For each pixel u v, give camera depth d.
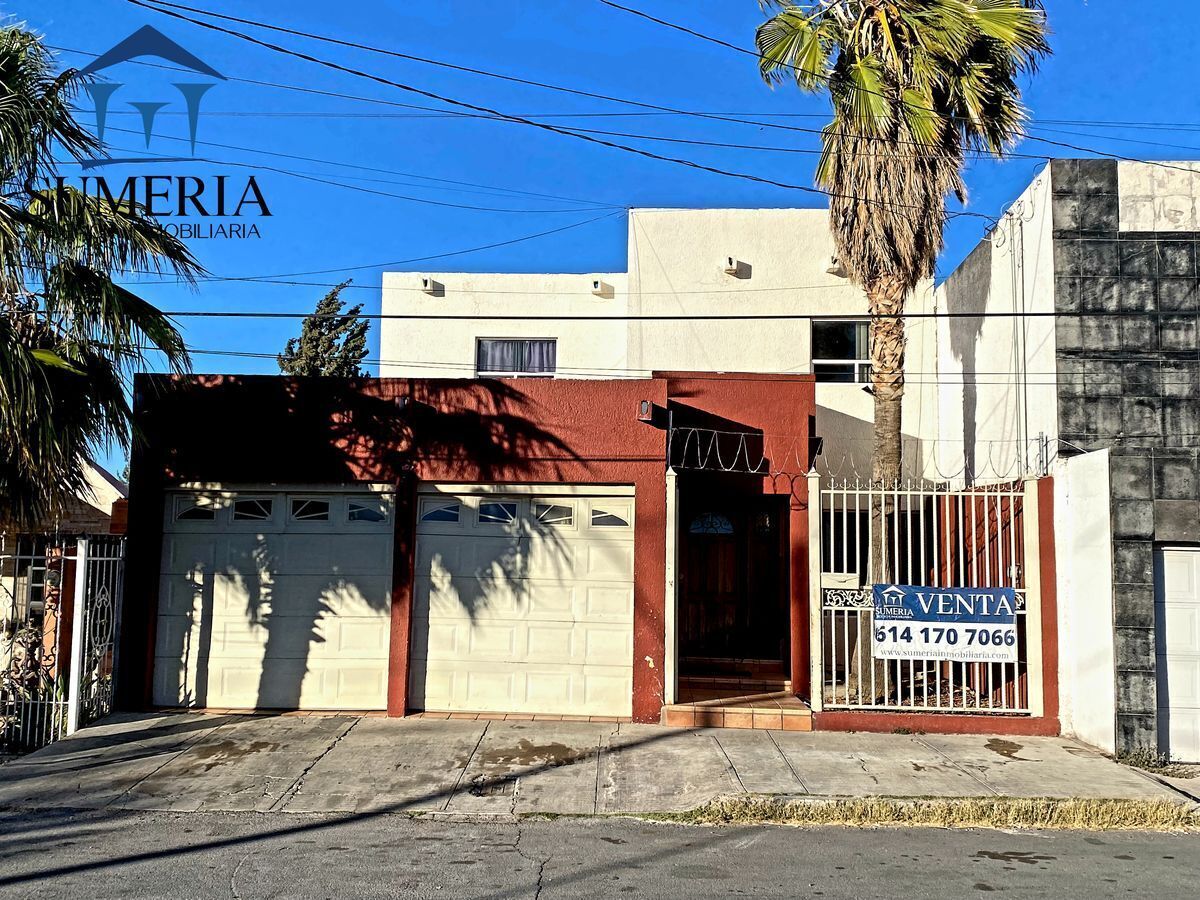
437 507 11.09
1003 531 11.54
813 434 12.14
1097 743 9.84
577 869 6.41
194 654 11.00
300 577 11.05
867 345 15.81
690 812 7.86
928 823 7.82
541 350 17.52
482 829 7.41
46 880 6.11
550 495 11.06
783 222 15.97
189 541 11.14
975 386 14.31
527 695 10.84
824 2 12.18
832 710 10.46
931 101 11.41
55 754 9.20
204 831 7.27
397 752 9.31
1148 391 10.89
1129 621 9.64
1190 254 11.04
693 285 15.93
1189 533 9.74
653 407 10.66
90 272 9.23
